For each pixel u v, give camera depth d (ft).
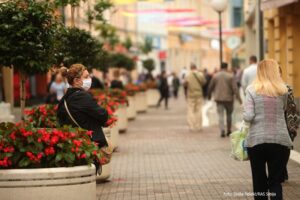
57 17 50.08
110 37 163.43
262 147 36.83
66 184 34.06
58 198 33.94
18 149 34.42
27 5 47.19
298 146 70.28
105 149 40.50
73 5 61.36
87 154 35.01
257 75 37.73
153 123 120.47
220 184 50.52
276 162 37.17
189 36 368.07
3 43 46.57
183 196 46.01
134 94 131.95
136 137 91.97
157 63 325.42
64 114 40.22
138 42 257.96
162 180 53.11
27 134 34.35
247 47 176.14
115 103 75.87
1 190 33.76
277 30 122.31
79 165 35.14
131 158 67.87
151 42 255.29
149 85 186.29
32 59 47.29
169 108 175.83
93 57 65.98
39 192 33.73
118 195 46.73
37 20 47.19
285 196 44.83
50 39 48.19
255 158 37.47
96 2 74.23
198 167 60.13
